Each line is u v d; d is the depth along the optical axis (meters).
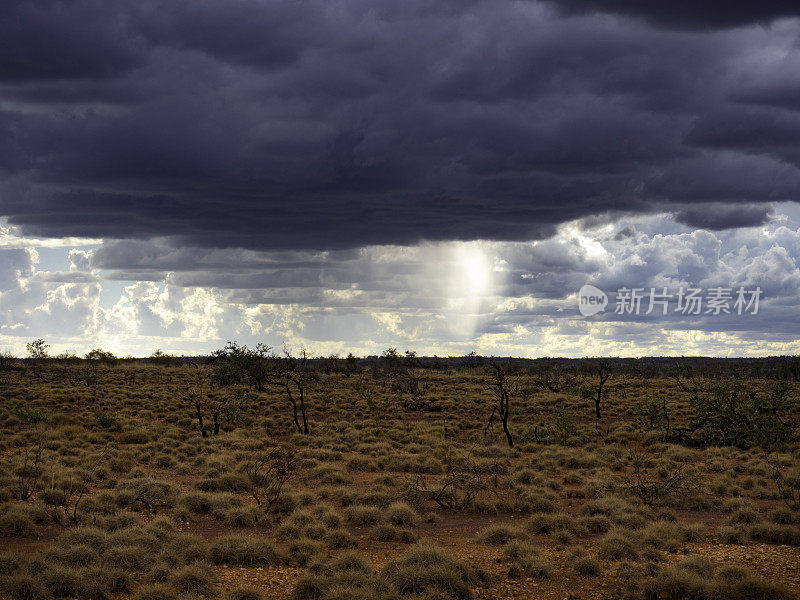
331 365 88.69
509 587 13.11
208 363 71.12
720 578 12.84
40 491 20.70
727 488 23.84
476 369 96.62
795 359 76.81
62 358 88.31
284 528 16.72
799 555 15.23
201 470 27.55
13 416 42.00
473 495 21.92
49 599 11.59
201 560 14.11
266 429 43.25
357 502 20.94
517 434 41.47
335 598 11.73
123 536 14.72
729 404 38.56
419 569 12.80
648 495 22.12
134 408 52.16
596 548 16.06
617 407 55.16
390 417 51.38
